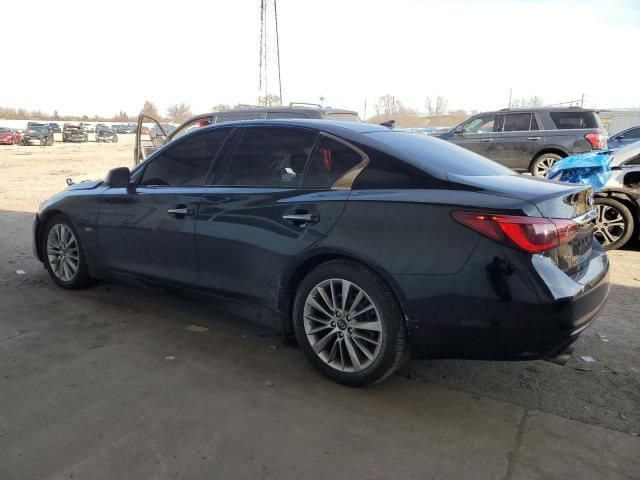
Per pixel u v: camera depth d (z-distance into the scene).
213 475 2.50
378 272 3.08
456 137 12.98
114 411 3.02
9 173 19.73
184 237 4.00
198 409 3.06
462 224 2.87
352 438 2.81
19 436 2.78
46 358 3.68
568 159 7.31
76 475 2.49
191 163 4.19
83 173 19.92
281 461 2.61
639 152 6.82
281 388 3.32
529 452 2.71
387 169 3.24
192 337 4.09
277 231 3.49
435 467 2.58
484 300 2.81
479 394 3.29
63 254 5.06
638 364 3.70
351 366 3.30
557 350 2.87
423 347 3.03
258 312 3.73
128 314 4.54
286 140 3.74
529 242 2.76
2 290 5.13
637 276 5.77
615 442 2.79
